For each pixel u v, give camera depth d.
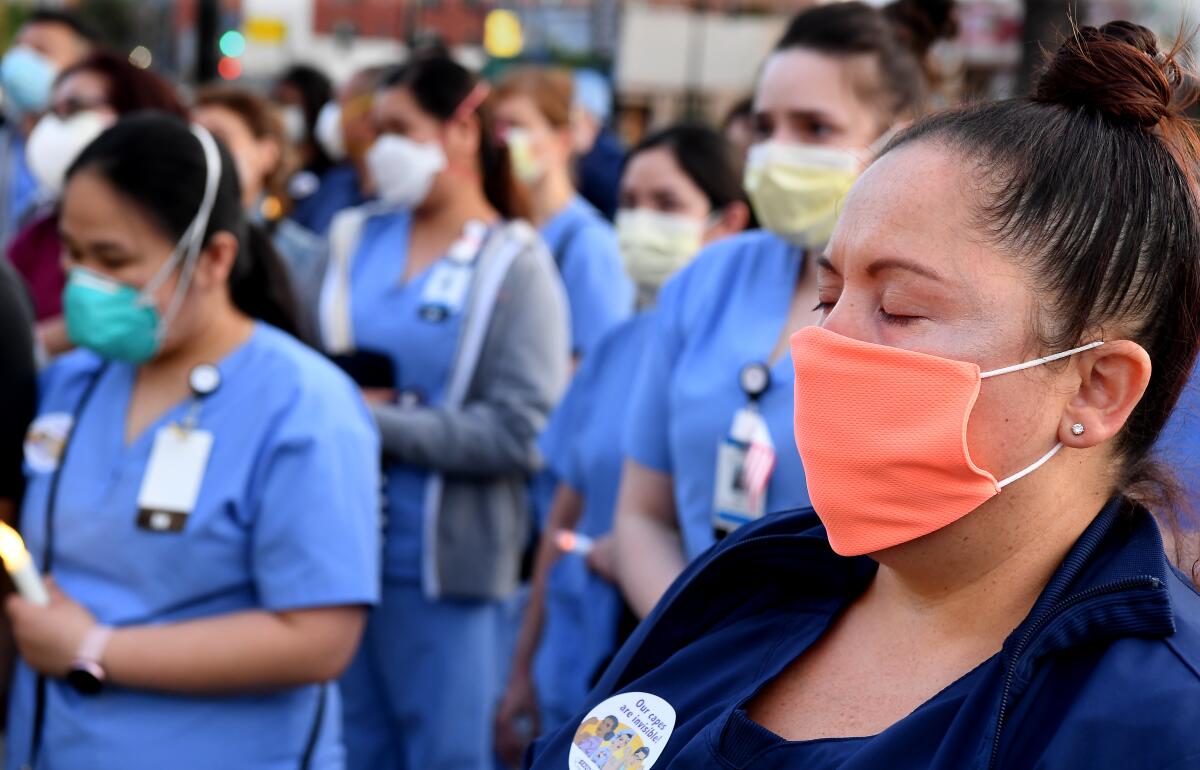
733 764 1.22
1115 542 1.16
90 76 4.26
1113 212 1.14
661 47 13.48
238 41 14.81
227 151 2.48
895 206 1.17
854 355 1.19
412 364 3.59
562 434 3.40
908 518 1.19
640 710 1.38
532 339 3.58
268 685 2.36
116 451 2.40
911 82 2.46
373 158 3.72
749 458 2.25
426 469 3.45
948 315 1.15
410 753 3.56
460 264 3.64
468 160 3.74
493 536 3.53
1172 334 1.18
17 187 6.40
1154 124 1.20
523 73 5.24
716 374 2.35
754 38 13.12
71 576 2.39
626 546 2.51
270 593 2.33
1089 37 1.24
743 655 1.36
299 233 5.18
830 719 1.25
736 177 3.75
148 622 2.34
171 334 2.39
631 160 3.77
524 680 3.48
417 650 3.52
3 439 2.53
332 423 2.41
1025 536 1.18
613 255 4.65
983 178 1.15
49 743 2.36
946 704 1.13
